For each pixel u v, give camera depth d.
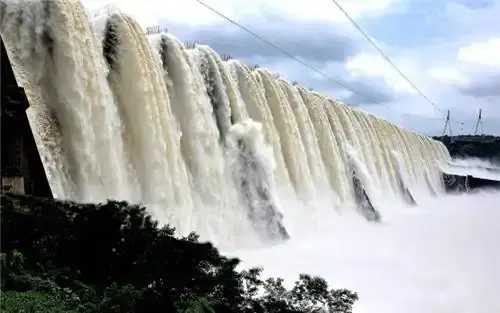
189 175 56.44
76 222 31.83
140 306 28.62
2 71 35.75
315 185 82.38
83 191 42.97
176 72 58.12
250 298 32.44
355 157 97.25
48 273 29.62
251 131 65.88
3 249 29.75
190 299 30.05
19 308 25.84
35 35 43.25
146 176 49.06
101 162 45.28
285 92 83.69
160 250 31.97
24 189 35.59
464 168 185.25
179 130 56.09
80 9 46.06
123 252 31.92
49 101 43.22
